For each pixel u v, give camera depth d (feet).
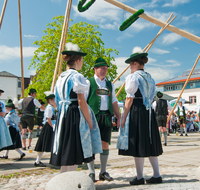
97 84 10.83
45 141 14.01
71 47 8.46
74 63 8.48
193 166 13.69
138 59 9.82
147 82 9.44
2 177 11.37
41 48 46.75
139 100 9.33
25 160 16.85
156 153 9.07
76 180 6.59
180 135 42.37
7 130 16.39
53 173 12.41
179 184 8.04
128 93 9.28
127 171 12.30
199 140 31.53
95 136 8.41
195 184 7.97
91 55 45.62
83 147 7.63
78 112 7.91
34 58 48.24
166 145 25.21
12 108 17.80
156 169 9.30
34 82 51.39
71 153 7.48
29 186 9.70
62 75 8.36
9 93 128.67
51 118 14.25
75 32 47.26
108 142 10.58
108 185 9.43
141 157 8.86
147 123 9.14
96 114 10.40
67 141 7.63
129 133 9.15
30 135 23.24
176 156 17.58
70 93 7.97
